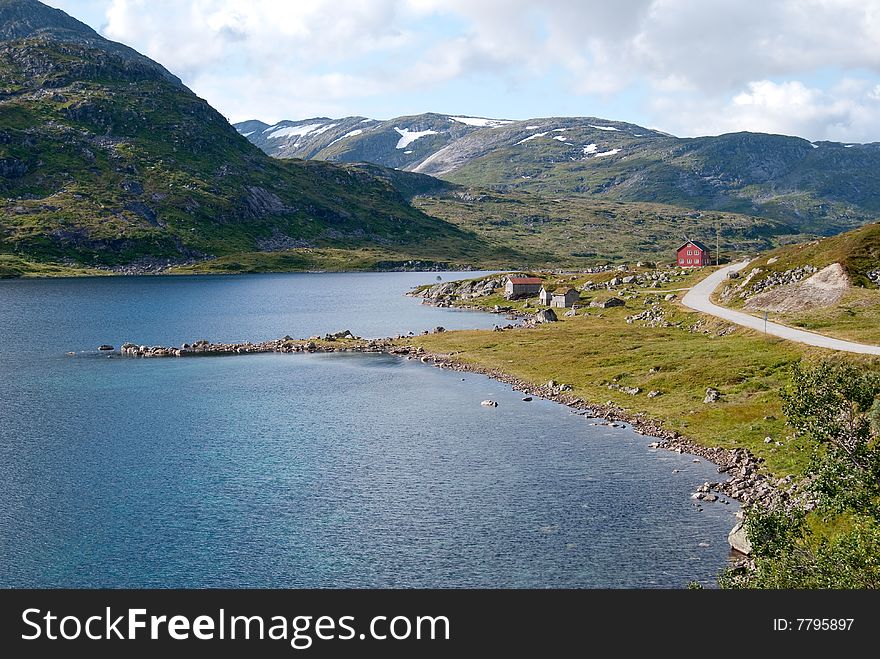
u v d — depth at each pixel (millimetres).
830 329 134375
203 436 94125
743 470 74188
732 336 141125
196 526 64375
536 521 64250
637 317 188000
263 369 146375
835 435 46562
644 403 104875
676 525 62594
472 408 109000
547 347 154875
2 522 65625
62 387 127438
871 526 42250
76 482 76188
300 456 84812
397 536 61750
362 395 120125
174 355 164500
